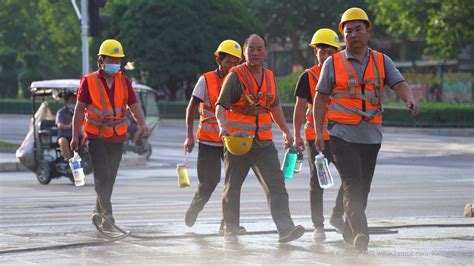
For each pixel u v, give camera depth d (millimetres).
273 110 22062
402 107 103625
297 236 20906
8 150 71688
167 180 48969
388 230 24094
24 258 19797
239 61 24281
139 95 68375
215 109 23281
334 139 20141
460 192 40250
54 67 186625
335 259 19031
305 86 22875
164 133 98938
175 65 127750
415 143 82250
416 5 111000
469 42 111188
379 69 20156
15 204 35688
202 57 128250
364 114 19984
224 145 22109
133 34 126938
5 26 182750
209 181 24641
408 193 39688
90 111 24531
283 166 22797
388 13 118500
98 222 24422
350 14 20078
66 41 183750
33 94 48938
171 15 127062
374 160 20359
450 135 98562
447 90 124125
